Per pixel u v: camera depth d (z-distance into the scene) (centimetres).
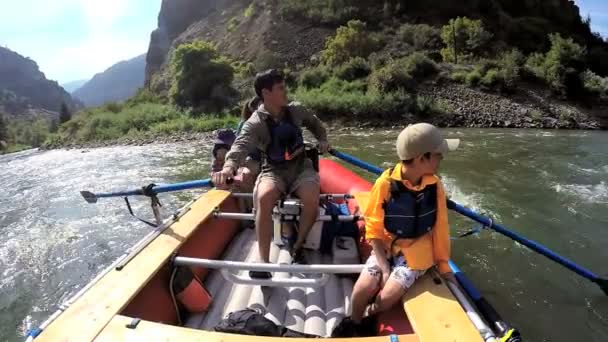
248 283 242
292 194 285
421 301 193
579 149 1196
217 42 4253
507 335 175
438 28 3216
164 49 6588
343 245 315
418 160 204
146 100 3375
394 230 214
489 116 1919
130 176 1109
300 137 284
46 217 780
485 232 569
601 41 3947
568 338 362
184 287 238
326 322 248
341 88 2284
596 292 428
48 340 162
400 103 1970
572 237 553
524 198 711
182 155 1398
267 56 3114
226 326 205
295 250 290
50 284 530
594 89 2120
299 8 3600
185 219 284
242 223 387
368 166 392
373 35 2991
